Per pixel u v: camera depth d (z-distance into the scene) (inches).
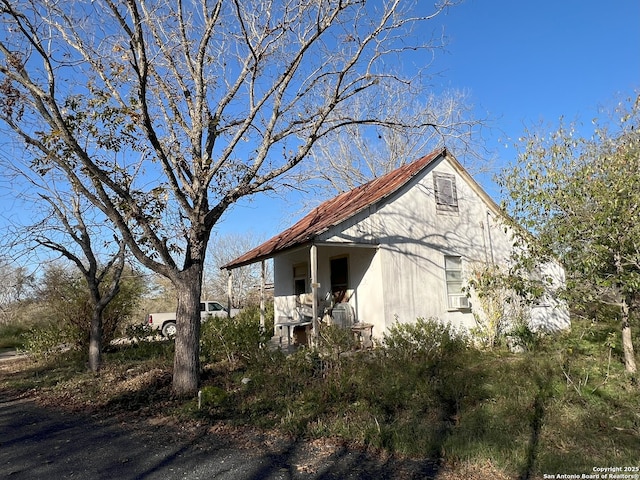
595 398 267.7
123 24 279.0
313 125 353.4
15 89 285.6
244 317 477.4
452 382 297.7
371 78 349.1
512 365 350.0
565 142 317.7
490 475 186.4
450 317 506.6
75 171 344.2
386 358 340.8
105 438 250.8
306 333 528.7
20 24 280.4
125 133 337.7
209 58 373.4
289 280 636.1
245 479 185.5
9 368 576.1
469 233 547.5
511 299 425.7
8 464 212.4
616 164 289.4
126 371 454.3
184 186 357.1
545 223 322.0
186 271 345.7
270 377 328.5
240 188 342.6
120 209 339.0
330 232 442.0
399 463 202.2
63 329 587.2
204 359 436.8
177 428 264.1
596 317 350.6
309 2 331.9
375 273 475.8
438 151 538.3
